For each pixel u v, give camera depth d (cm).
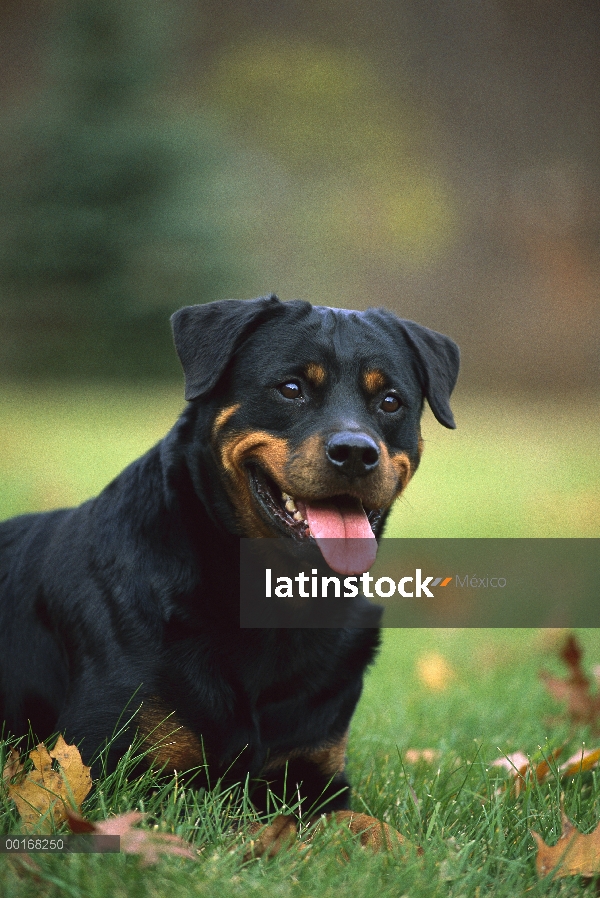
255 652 403
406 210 4878
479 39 5212
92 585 416
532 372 4059
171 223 3581
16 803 346
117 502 434
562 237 4766
